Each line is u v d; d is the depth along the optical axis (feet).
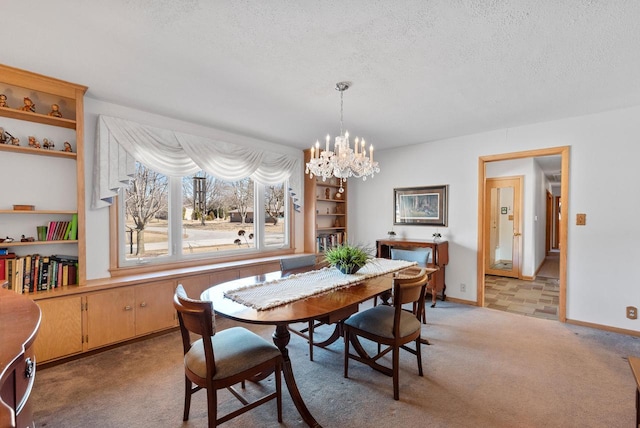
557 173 23.13
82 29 5.49
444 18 5.17
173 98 8.76
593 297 10.16
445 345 8.83
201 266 11.08
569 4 4.78
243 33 5.62
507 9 4.91
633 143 9.47
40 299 7.36
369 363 6.94
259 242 13.67
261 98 8.73
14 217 7.85
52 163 8.38
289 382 5.87
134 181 10.03
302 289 6.79
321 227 15.94
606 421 5.57
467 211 12.88
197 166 11.21
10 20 5.20
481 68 6.94
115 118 9.15
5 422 2.11
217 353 5.28
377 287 7.07
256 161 12.98
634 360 4.47
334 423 5.60
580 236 10.36
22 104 7.91
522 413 5.82
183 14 5.07
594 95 8.50
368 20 5.24
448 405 6.08
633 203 9.49
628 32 5.50
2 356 2.69
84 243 8.19
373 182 16.05
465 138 12.87
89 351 8.20
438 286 12.45
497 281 17.61
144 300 9.10
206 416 5.82
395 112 9.91
